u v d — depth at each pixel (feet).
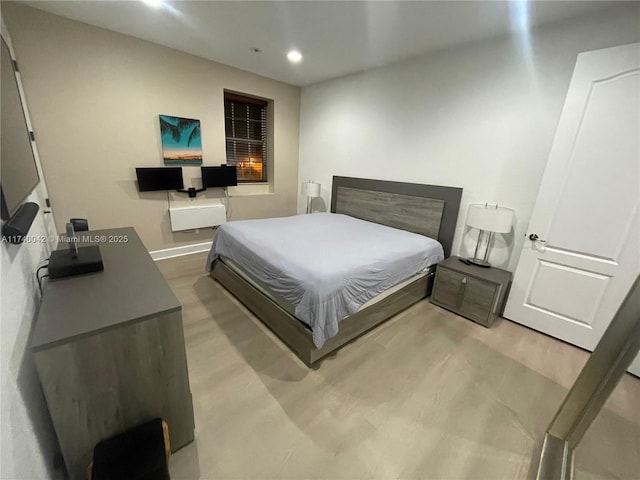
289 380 5.80
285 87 14.28
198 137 11.85
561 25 7.07
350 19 7.63
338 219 11.78
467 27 7.70
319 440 4.59
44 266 4.50
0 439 2.21
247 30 8.56
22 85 8.05
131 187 10.68
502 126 8.35
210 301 8.74
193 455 4.28
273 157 14.92
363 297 6.73
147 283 4.23
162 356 3.71
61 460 3.81
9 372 2.69
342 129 13.24
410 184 10.71
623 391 5.75
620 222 6.42
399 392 5.62
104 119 9.62
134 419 3.76
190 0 7.06
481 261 9.05
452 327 7.97
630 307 3.77
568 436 4.61
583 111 6.57
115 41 9.26
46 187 9.00
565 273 7.32
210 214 12.75
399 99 10.82
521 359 6.74
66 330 3.08
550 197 7.30
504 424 5.02
